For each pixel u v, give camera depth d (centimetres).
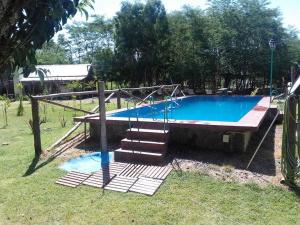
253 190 498
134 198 480
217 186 515
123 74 3145
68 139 855
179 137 741
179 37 2920
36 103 719
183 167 604
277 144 775
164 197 479
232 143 690
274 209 440
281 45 2888
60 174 590
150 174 570
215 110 1361
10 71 170
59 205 464
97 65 3256
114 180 548
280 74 2911
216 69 2923
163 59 2964
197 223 403
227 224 400
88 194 499
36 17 163
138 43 2970
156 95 1823
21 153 748
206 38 2836
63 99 2556
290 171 511
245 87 3012
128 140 692
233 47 2848
